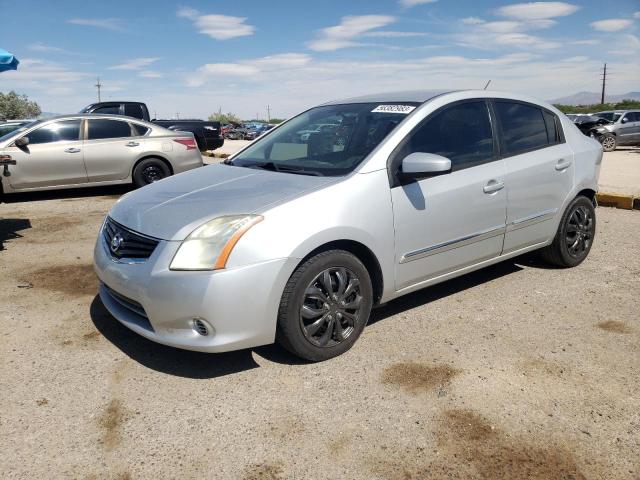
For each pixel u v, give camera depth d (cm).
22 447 256
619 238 614
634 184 981
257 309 298
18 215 779
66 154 902
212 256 292
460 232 392
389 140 361
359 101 435
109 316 404
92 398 296
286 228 304
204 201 329
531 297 436
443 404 288
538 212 452
